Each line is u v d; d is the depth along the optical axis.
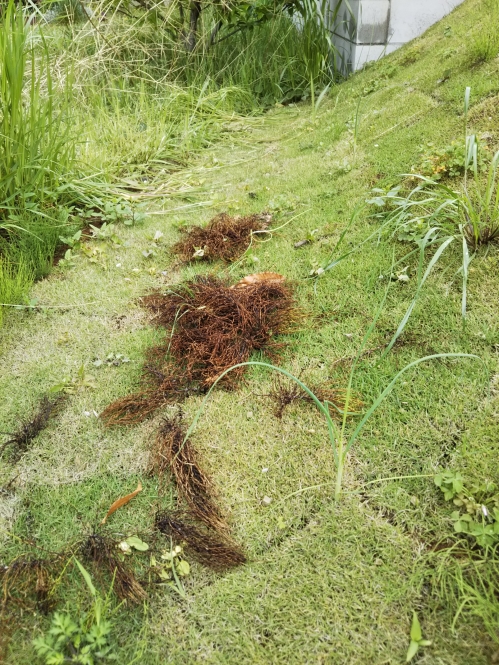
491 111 3.24
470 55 4.01
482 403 1.91
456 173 2.85
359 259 2.68
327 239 2.93
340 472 1.70
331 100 5.25
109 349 2.46
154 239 3.29
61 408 2.17
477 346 2.09
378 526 1.66
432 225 2.60
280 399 2.10
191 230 3.35
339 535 1.65
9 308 2.71
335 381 2.13
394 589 1.50
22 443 2.04
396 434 1.89
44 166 3.35
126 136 4.66
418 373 2.07
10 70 3.01
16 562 1.65
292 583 1.55
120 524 1.75
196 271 2.93
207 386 2.20
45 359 2.43
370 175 3.34
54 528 1.75
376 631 1.43
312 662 1.39
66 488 1.88
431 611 1.45
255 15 5.80
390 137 3.66
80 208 3.74
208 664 1.41
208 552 1.64
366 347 2.24
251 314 2.46
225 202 3.65
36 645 1.36
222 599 1.54
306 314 2.48
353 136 4.01
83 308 2.74
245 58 5.95
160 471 1.90
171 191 3.98
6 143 3.10
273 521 1.72
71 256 3.16
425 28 5.42
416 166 3.13
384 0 5.23
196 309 2.53
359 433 1.92
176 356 2.35
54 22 7.01
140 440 2.03
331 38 6.20
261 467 1.88
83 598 1.57
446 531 1.61
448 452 1.81
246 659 1.41
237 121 5.31
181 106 5.29
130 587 1.57
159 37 6.00
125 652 1.45
